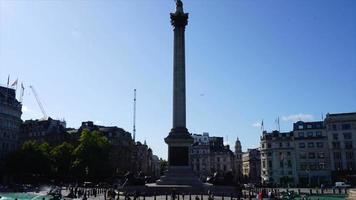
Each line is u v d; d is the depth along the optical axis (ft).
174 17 306.14
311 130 501.56
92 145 427.33
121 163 591.37
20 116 492.95
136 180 260.83
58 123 611.88
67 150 446.60
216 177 269.44
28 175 415.23
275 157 514.27
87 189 303.89
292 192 262.47
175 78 294.05
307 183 483.51
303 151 499.92
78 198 221.46
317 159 489.67
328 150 482.28
